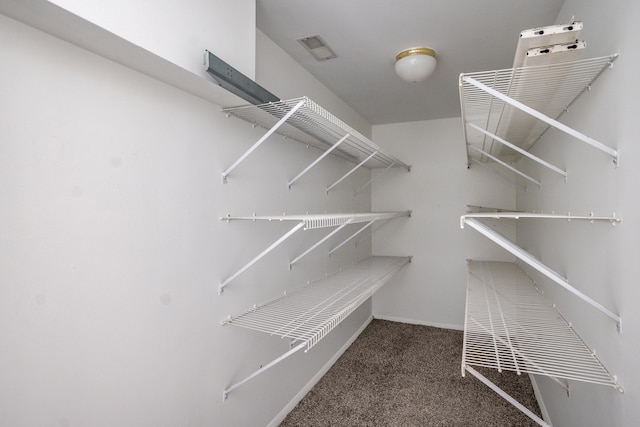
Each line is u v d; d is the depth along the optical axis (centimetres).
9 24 75
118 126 99
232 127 147
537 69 96
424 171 335
